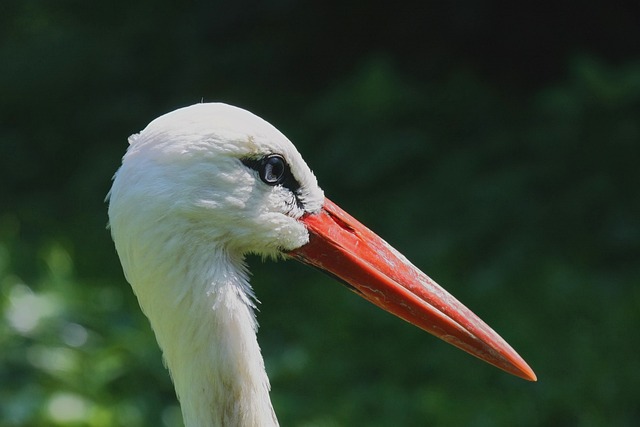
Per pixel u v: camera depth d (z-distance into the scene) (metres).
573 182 11.98
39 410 7.94
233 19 15.05
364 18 14.89
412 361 9.84
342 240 4.74
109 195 4.31
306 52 15.12
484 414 8.84
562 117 12.23
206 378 4.33
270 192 4.46
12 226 12.63
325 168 12.94
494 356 4.71
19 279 10.24
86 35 16.66
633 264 11.12
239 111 4.36
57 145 14.74
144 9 16.88
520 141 12.81
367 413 9.06
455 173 12.49
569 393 9.05
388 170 12.81
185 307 4.27
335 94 13.57
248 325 4.38
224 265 4.35
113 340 9.03
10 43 16.83
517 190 12.02
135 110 15.02
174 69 15.62
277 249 4.60
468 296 10.54
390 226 12.02
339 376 9.56
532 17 14.04
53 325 9.03
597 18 13.93
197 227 4.25
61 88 15.69
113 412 8.17
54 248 11.12
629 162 11.82
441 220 11.98
